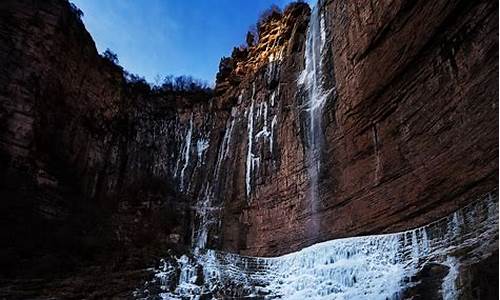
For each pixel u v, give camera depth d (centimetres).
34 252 1773
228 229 2908
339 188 2188
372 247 1612
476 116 1504
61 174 2603
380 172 1941
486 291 1027
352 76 2266
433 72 1747
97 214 2538
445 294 1138
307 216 2378
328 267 1605
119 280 1567
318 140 2475
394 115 1928
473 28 1581
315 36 2869
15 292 1423
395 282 1332
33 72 2605
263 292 1596
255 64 3772
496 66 1455
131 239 2394
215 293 1559
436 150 1659
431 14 1780
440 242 1388
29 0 2794
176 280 1616
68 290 1476
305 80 2848
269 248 2580
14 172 2234
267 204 2756
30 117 2456
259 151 3066
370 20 2188
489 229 1228
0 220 1897
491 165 1405
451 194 1552
